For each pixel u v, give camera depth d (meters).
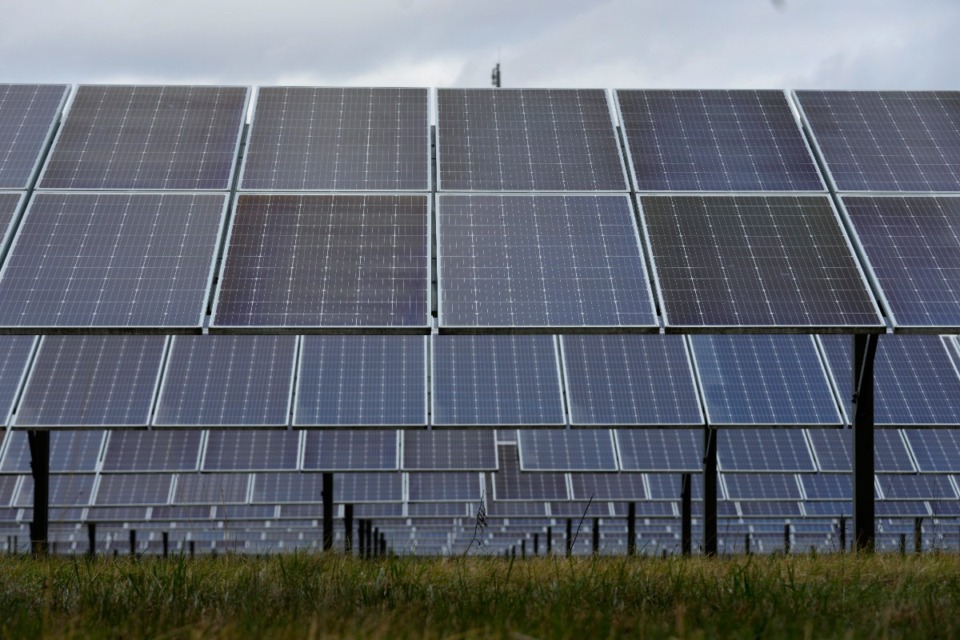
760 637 6.96
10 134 20.12
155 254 18.14
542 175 19.70
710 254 18.28
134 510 39.22
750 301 17.53
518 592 9.40
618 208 19.14
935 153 20.08
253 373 25.22
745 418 24.09
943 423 24.88
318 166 19.72
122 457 31.05
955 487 36.06
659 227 18.69
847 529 39.12
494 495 36.47
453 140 20.27
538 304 17.52
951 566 11.92
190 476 35.84
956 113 20.94
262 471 29.95
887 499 35.38
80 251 18.14
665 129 20.64
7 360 25.33
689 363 25.67
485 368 25.22
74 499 34.47
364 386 24.95
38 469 22.39
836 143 20.30
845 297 17.59
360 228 18.59
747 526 41.41
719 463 29.92
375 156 19.95
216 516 39.78
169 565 11.94
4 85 21.09
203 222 18.62
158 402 24.31
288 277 17.70
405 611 8.49
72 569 12.06
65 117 20.47
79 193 19.06
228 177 19.44
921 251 18.28
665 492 36.66
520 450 30.28
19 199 18.89
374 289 17.59
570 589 9.39
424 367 25.64
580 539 45.25
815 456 30.39
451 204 19.09
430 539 46.31
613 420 24.02
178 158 19.78
